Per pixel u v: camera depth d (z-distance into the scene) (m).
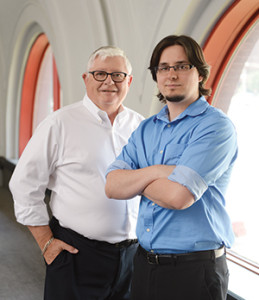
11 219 4.70
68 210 1.86
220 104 2.74
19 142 6.27
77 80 3.63
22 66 5.73
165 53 1.43
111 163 1.78
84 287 1.88
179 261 1.40
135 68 2.78
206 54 2.42
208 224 1.40
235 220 3.07
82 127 1.86
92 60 1.83
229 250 2.55
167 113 1.54
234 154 1.46
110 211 1.84
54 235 1.94
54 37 3.99
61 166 1.87
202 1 2.13
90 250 1.85
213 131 1.34
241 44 2.42
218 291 1.40
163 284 1.43
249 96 2.95
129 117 2.04
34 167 1.86
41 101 6.14
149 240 1.45
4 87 6.02
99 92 1.83
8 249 3.76
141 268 1.51
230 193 3.10
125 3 2.74
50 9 3.87
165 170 1.39
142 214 1.51
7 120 6.12
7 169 6.18
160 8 2.40
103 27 3.07
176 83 1.41
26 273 3.23
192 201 1.30
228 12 2.13
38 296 2.85
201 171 1.31
